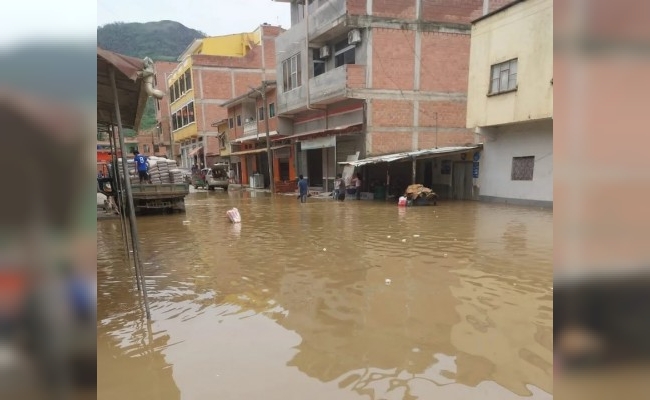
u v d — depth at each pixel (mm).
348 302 5344
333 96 19484
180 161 48031
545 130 14320
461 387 3352
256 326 4664
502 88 15094
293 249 8578
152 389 3430
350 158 19922
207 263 7574
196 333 4512
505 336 4266
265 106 24766
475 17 19891
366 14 18422
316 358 3893
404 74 19234
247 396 3297
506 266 6930
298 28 22266
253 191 27734
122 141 5328
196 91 37469
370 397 3244
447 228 10734
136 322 4824
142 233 11164
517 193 15609
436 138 19953
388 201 18094
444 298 5418
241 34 42406
